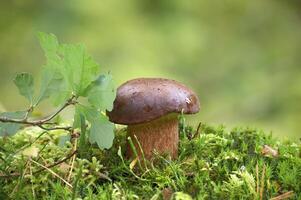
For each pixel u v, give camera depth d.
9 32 2.34
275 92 2.21
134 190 0.81
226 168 0.83
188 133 0.90
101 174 0.82
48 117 0.82
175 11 2.56
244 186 0.80
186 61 2.41
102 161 0.86
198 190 0.80
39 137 0.88
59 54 0.80
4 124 0.80
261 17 2.67
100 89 0.80
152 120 0.82
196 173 0.82
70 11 2.33
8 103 2.17
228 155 0.85
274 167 0.84
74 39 2.27
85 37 2.29
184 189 0.80
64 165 0.83
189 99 0.84
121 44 2.33
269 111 2.14
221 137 0.92
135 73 2.24
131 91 0.83
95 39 2.31
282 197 0.79
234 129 0.94
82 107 0.80
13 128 0.80
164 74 2.29
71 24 2.30
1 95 2.20
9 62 2.28
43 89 0.80
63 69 0.80
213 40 2.54
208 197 0.79
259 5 2.71
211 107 2.26
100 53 2.29
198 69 2.40
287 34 2.60
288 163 0.84
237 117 2.15
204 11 2.63
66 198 0.79
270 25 2.63
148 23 2.47
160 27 2.47
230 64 2.45
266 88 2.25
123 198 0.79
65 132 0.91
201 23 2.58
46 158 0.85
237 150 0.87
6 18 2.37
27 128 0.94
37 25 2.29
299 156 0.87
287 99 2.15
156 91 0.83
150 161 0.84
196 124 0.95
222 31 2.59
